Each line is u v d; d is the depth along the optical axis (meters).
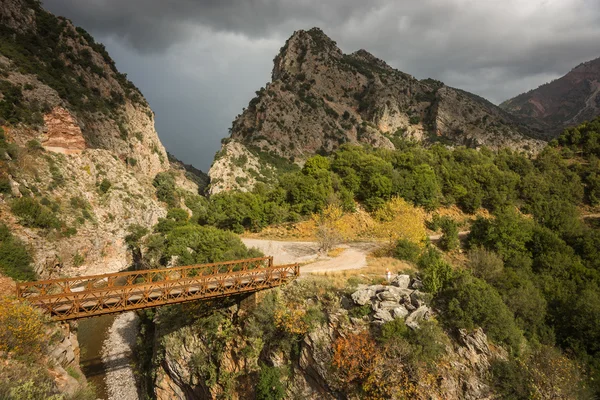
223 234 46.69
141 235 79.31
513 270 36.03
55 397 18.47
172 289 29.22
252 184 115.19
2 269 44.59
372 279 31.44
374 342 23.55
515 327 24.86
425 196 58.62
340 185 61.34
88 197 79.69
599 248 41.25
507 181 62.41
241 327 31.12
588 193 62.12
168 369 35.72
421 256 38.50
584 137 74.75
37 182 69.50
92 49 122.81
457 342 23.69
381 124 187.00
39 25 108.06
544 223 49.41
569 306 28.48
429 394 20.91
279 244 49.41
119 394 38.38
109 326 53.28
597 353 25.28
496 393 21.38
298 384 25.95
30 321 22.52
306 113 162.50
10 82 81.12
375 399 21.62
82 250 66.94
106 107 112.06
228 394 29.11
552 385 21.19
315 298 29.03
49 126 83.19
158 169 127.25
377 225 50.56
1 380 18.33
